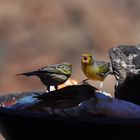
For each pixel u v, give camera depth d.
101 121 5.98
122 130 6.06
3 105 7.54
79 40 27.58
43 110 6.45
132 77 8.27
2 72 26.02
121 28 28.56
